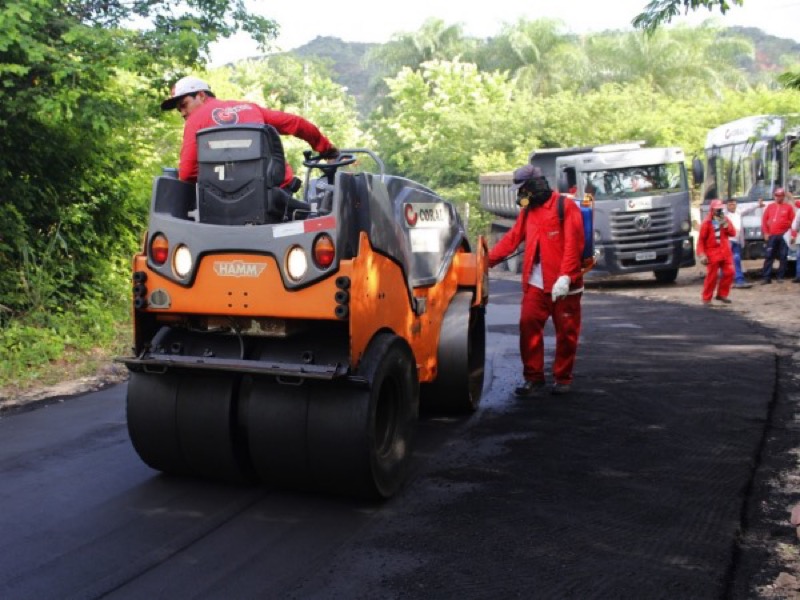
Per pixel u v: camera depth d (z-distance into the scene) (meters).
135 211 13.70
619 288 20.19
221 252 5.27
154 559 4.62
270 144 5.38
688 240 20.67
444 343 7.25
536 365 8.35
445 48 56.22
